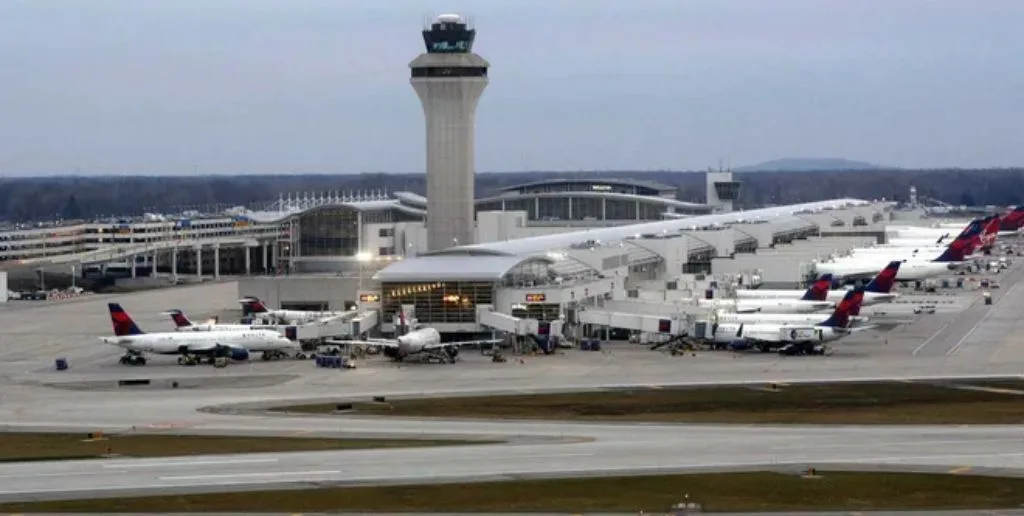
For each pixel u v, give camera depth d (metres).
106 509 194.62
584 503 197.75
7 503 197.88
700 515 190.75
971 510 193.00
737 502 198.25
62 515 191.00
